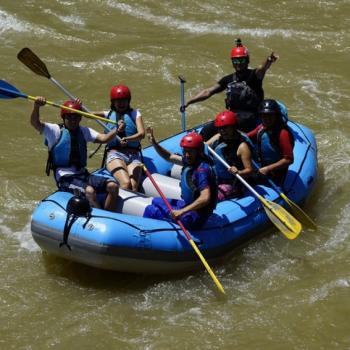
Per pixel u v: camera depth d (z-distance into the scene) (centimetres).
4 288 2028
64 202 2031
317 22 3931
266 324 1886
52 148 2108
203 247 2050
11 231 2294
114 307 1961
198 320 1906
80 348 1812
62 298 1998
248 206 2186
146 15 4000
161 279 2069
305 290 2014
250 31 3831
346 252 2191
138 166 2264
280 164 2225
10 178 2602
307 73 3444
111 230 1939
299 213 2241
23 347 1817
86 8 4031
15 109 3106
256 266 2128
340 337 1845
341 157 2742
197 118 3069
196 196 2005
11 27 3775
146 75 3409
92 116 2122
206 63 3525
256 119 2438
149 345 1819
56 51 3603
